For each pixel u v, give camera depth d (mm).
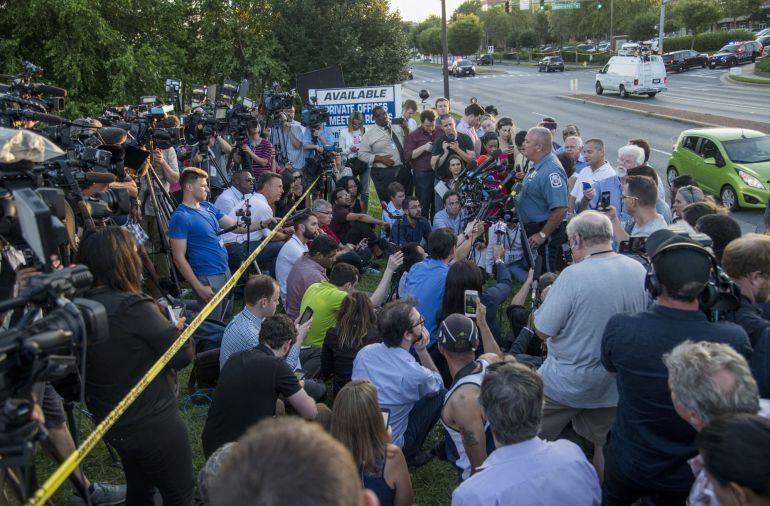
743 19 72438
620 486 3318
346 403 3473
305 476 1084
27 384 2230
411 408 4703
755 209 13695
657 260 3092
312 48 23766
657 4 72750
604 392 3971
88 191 5137
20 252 3480
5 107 5395
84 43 17609
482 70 71562
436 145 10164
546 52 81812
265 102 11742
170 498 3656
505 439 2934
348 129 12078
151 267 5250
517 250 7945
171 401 3625
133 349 3422
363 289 8531
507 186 7715
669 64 49531
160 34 20406
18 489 3297
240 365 4105
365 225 9609
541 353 5590
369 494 1366
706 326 3064
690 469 3061
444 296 5371
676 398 2648
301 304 5949
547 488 2826
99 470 4746
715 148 14172
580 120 28969
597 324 3814
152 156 7250
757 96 33375
